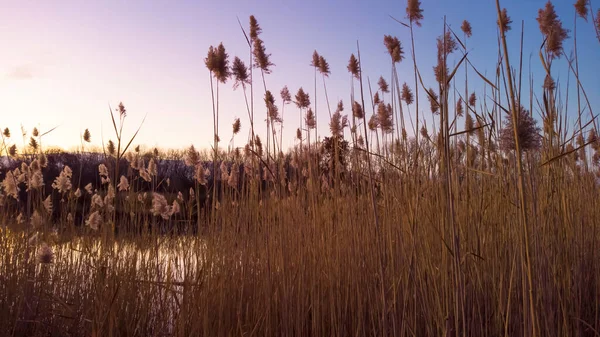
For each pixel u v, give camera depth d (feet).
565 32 8.15
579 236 11.47
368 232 10.84
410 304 9.33
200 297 10.58
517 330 9.32
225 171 13.34
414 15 8.77
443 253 8.64
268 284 10.70
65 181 16.56
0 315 12.64
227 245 11.93
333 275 11.85
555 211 10.38
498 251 10.53
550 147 9.52
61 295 14.01
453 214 7.47
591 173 13.23
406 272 9.32
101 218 14.37
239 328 10.82
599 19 9.79
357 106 12.15
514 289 9.93
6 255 13.67
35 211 14.55
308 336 11.21
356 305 11.45
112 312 9.65
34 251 13.83
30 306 13.05
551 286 9.45
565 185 11.18
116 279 12.03
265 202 11.82
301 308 11.12
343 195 12.80
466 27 10.32
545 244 8.90
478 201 10.59
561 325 9.51
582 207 11.87
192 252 12.11
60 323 12.98
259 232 11.79
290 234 11.98
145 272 12.87
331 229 12.68
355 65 11.46
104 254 13.04
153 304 13.05
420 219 9.82
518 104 6.77
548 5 8.36
